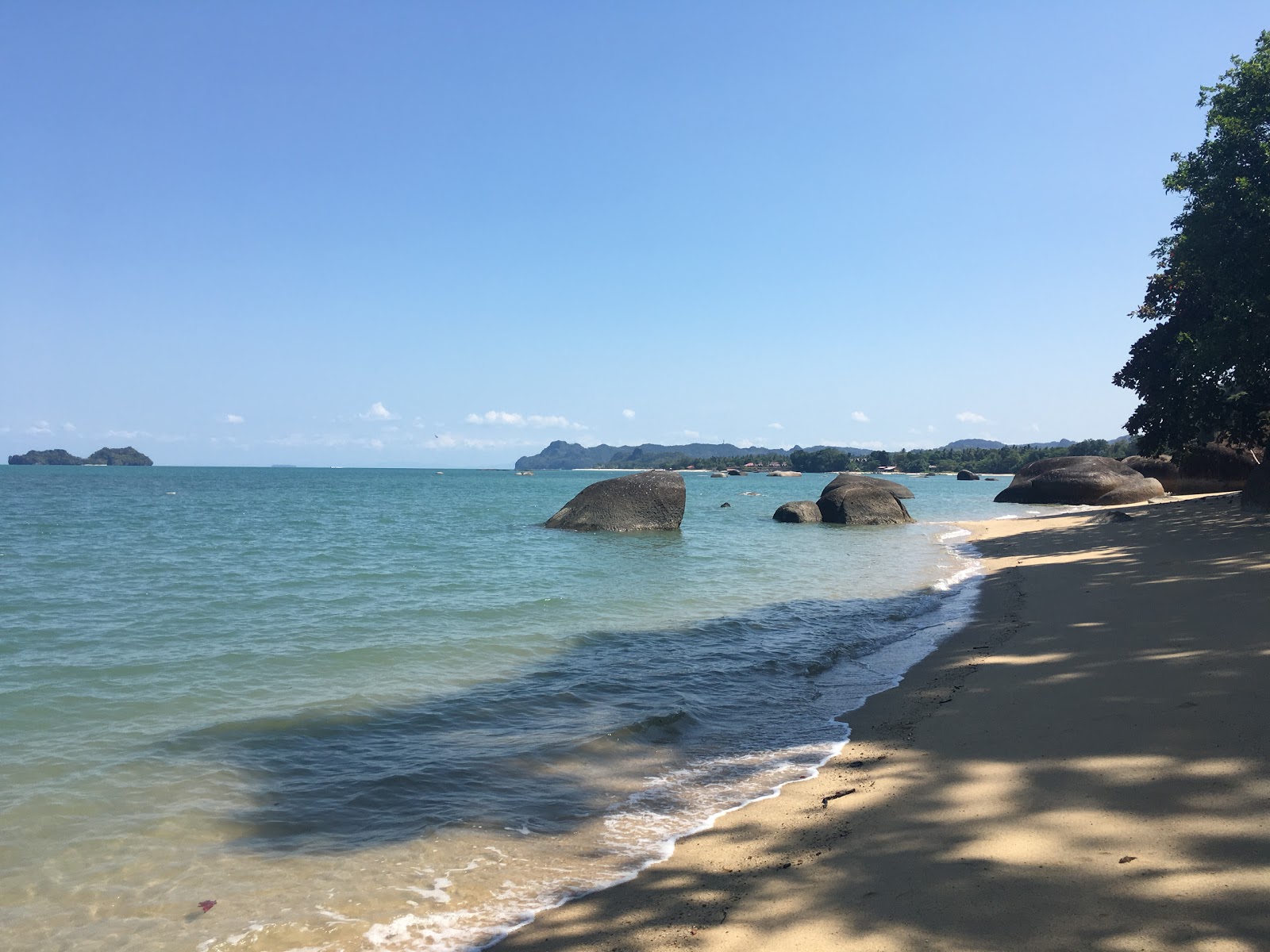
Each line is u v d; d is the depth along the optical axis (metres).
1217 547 15.91
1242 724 5.29
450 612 12.73
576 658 9.74
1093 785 4.68
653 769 6.20
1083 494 44.28
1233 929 3.04
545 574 17.53
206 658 9.55
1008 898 3.52
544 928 3.87
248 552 22.02
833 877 4.01
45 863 4.61
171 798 5.54
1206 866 3.55
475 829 5.12
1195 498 34.88
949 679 8.20
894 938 3.31
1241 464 43.88
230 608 13.03
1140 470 46.78
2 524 31.70
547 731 7.04
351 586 15.59
